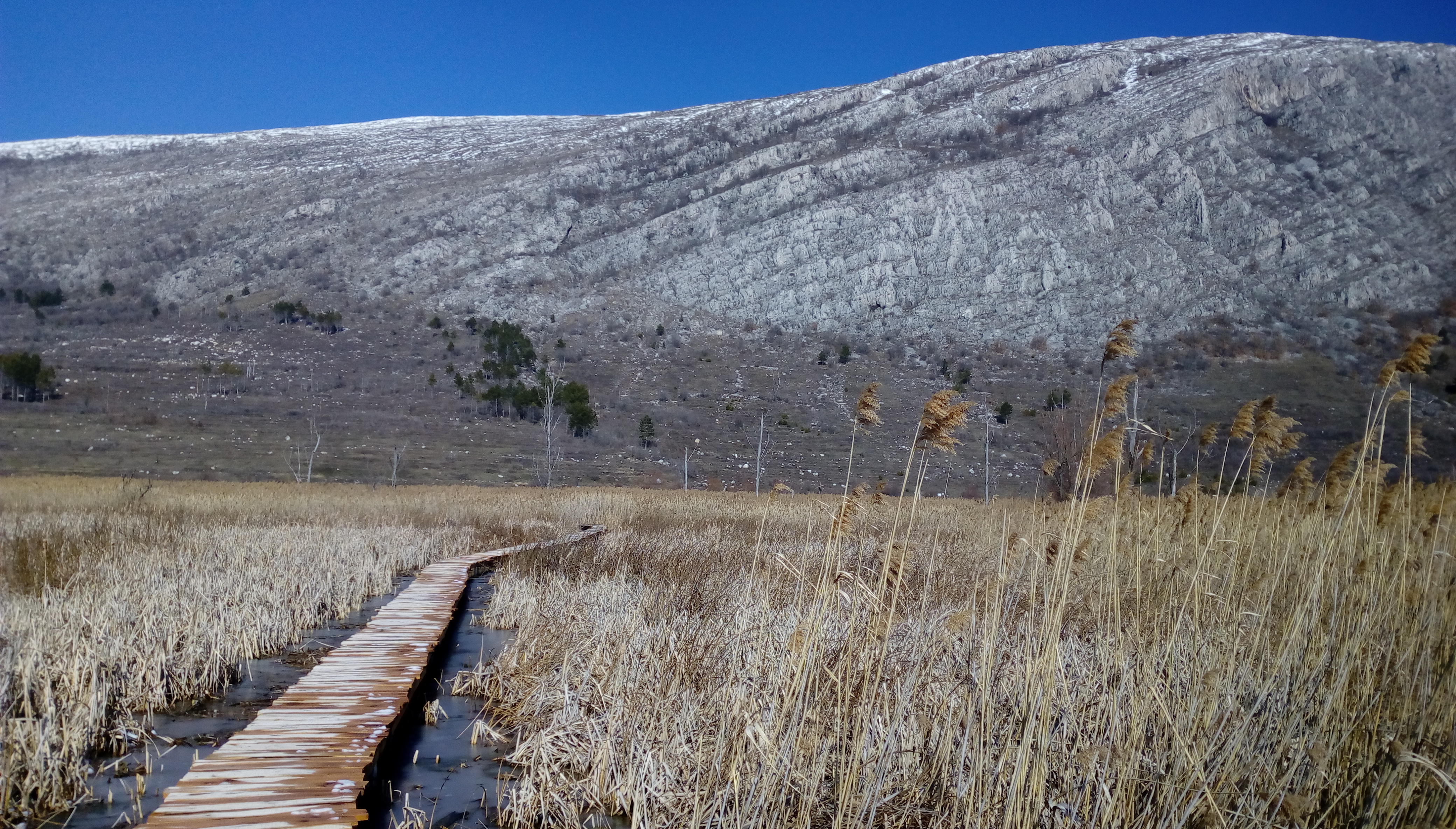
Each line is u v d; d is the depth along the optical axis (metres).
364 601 14.09
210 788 5.73
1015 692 5.38
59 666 7.61
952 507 25.75
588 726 6.96
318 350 93.19
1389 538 7.26
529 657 9.18
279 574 13.62
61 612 9.56
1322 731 5.01
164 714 8.10
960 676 6.06
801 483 60.00
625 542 18.16
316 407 74.94
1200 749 4.91
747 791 5.27
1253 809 4.54
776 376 91.56
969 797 4.77
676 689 6.97
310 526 23.05
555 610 11.31
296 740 6.65
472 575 16.81
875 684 5.30
